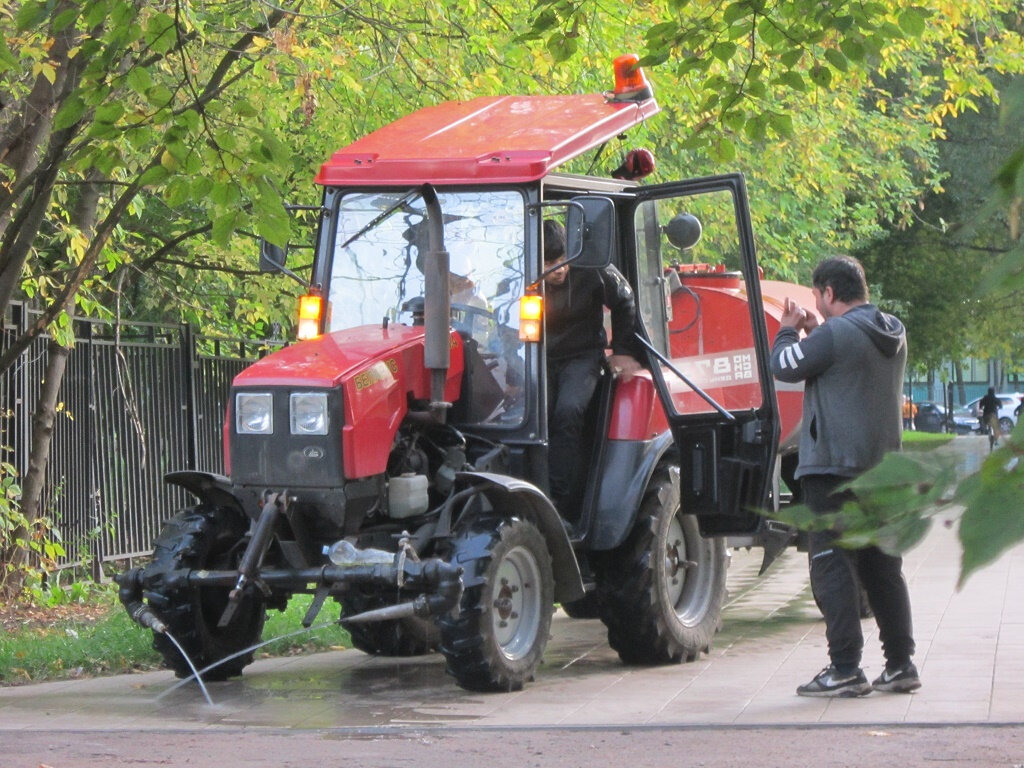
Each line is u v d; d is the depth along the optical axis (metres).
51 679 13.56
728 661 13.84
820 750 9.15
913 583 17.67
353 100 22.73
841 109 33.28
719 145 13.44
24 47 15.59
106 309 22.66
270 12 18.89
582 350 13.86
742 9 11.95
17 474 20.12
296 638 15.25
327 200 13.73
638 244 14.12
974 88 22.61
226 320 30.75
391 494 12.25
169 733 10.39
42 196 16.91
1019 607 15.90
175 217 26.34
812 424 11.31
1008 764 8.53
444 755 9.32
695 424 13.92
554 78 23.17
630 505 13.32
